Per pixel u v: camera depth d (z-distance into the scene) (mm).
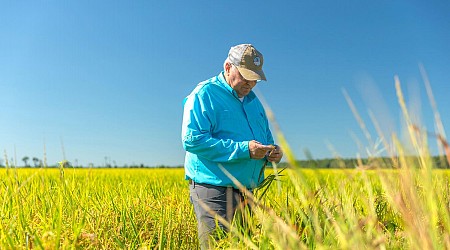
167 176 17547
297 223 3328
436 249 1939
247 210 3672
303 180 2053
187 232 4539
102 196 6227
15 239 3697
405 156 1911
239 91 4625
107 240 4023
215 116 4523
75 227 3654
